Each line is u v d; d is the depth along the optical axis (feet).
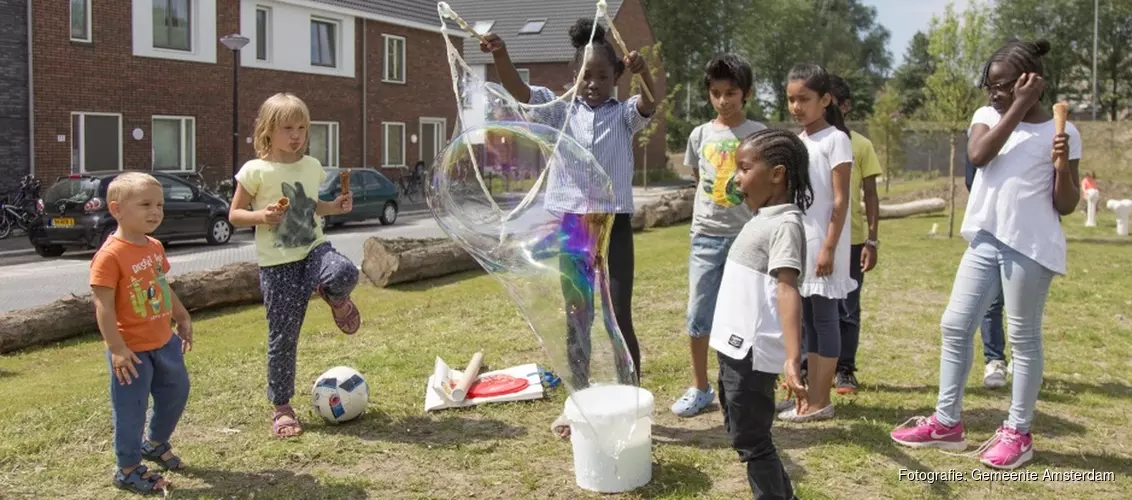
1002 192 12.34
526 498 11.37
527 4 120.78
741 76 13.76
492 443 13.35
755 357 10.07
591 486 11.55
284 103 13.37
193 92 66.69
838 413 14.99
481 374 16.96
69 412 14.55
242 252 44.19
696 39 146.41
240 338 21.36
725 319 10.36
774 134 10.44
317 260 13.52
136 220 11.26
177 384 11.85
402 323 22.67
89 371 18.03
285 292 13.57
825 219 14.07
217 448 13.08
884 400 15.80
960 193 72.33
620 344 12.09
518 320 22.97
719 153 13.91
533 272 11.85
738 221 13.94
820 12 224.74
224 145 69.51
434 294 27.66
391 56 86.69
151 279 11.48
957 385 13.03
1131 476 12.23
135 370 11.19
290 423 13.79
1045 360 19.07
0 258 41.63
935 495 11.48
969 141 12.75
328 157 80.38
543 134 12.19
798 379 9.71
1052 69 192.95
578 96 13.82
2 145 54.49
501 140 12.03
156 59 63.72
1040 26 193.26
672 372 17.81
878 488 11.71
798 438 13.69
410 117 89.15
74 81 58.39
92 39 59.36
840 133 14.01
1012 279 12.34
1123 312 24.81
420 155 91.20
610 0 118.11
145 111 63.26
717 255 14.12
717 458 12.76
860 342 20.77
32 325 20.16
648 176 128.57
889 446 13.30
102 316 10.96
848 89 16.52
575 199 12.11
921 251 40.32
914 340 21.07
